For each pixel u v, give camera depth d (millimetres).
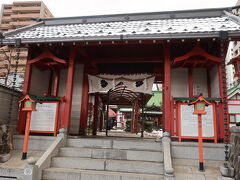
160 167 4754
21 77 15180
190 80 7918
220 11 8305
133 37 6133
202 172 4719
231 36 5633
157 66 9312
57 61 7176
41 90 8492
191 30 6027
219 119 6152
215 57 6402
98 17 9305
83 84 9008
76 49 7414
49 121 6664
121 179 4457
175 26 7074
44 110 6773
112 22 9125
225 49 6844
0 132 5887
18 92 7359
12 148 6230
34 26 8922
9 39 6812
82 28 8266
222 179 4203
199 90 7957
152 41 6242
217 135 6004
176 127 5988
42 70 8602
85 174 4609
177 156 5457
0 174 4859
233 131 5012
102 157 5422
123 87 10992
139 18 8984
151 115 24703
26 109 5641
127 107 28406
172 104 6211
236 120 11094
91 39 6340
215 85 7180
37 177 4547
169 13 8727
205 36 5809
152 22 8242
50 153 5211
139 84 8391
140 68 9523
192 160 5289
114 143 5879
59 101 6785
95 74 9172
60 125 7098
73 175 4641
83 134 8562
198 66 7961
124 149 5723
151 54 8609
